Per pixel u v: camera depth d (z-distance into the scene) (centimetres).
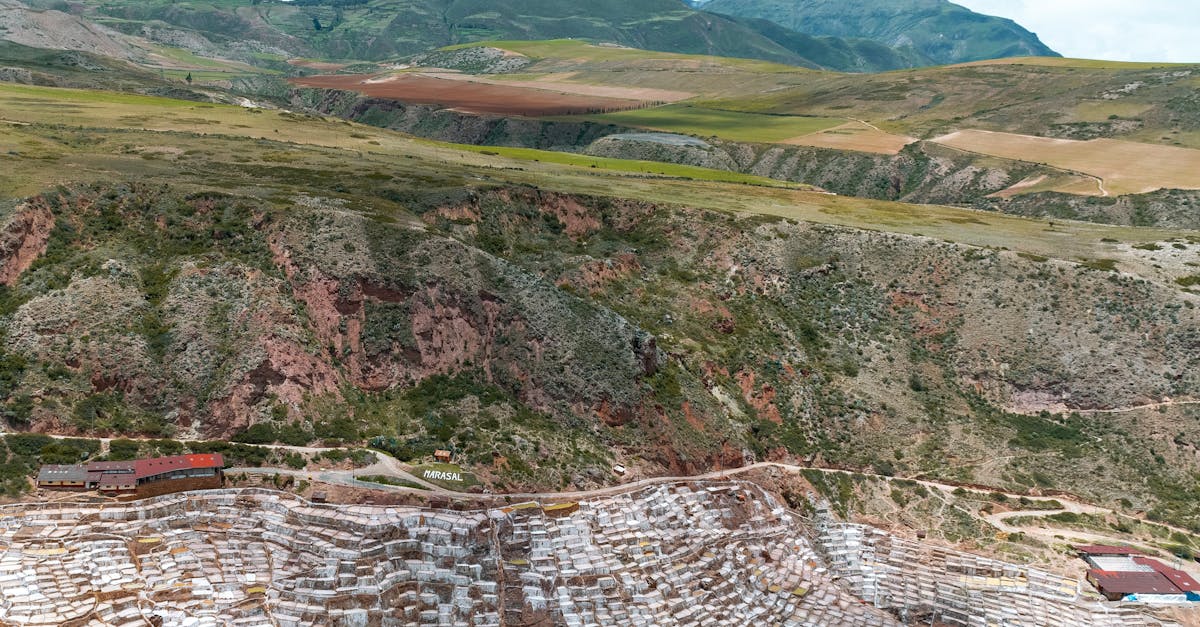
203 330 13400
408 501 12394
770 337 17262
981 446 15788
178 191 15750
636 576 12238
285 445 12812
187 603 10500
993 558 13775
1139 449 15662
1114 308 17388
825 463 15375
